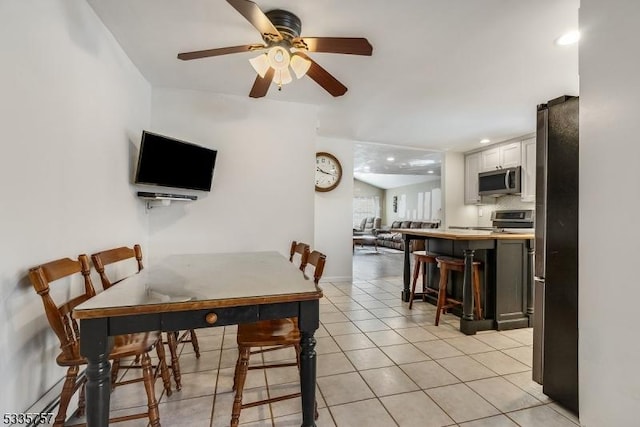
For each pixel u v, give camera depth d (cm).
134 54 238
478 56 236
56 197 152
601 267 142
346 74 268
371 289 445
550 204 180
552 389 179
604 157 139
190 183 283
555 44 219
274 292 130
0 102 119
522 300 297
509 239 293
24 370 132
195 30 207
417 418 163
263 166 328
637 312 128
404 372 210
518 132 445
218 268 183
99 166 196
